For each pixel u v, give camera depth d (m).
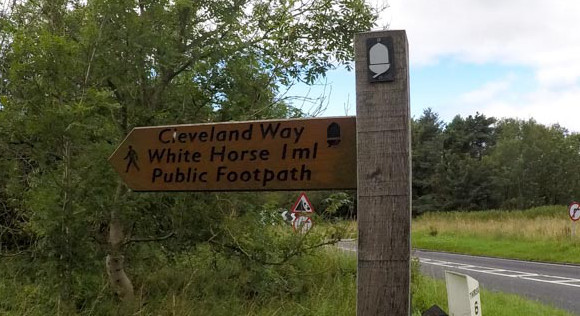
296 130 3.01
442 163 62.78
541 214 35.84
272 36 5.76
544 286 11.82
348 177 2.89
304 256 6.55
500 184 61.22
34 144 4.69
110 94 4.59
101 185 4.50
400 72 2.69
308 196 6.17
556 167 62.97
